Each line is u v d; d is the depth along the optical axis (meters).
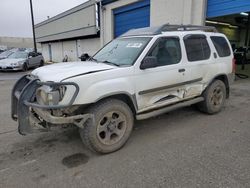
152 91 4.06
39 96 3.35
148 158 3.46
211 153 3.57
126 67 3.71
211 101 5.25
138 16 13.16
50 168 3.26
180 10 10.38
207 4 9.54
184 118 5.18
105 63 4.03
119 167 3.24
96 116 3.43
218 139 4.07
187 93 4.72
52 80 3.26
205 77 4.99
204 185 2.79
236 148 3.72
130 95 3.74
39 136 4.37
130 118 3.80
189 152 3.62
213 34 5.33
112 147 3.63
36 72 3.81
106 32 15.63
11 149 3.86
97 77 3.38
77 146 3.93
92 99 3.32
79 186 2.84
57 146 3.95
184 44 4.57
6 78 12.91
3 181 2.97
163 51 4.22
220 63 5.30
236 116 5.29
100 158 3.52
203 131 4.44
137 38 4.40
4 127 4.86
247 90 7.98
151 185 2.82
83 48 22.39
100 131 3.53
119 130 3.74
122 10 14.13
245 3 8.23
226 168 3.14
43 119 3.38
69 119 3.24
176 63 4.37
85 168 3.24
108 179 2.97
